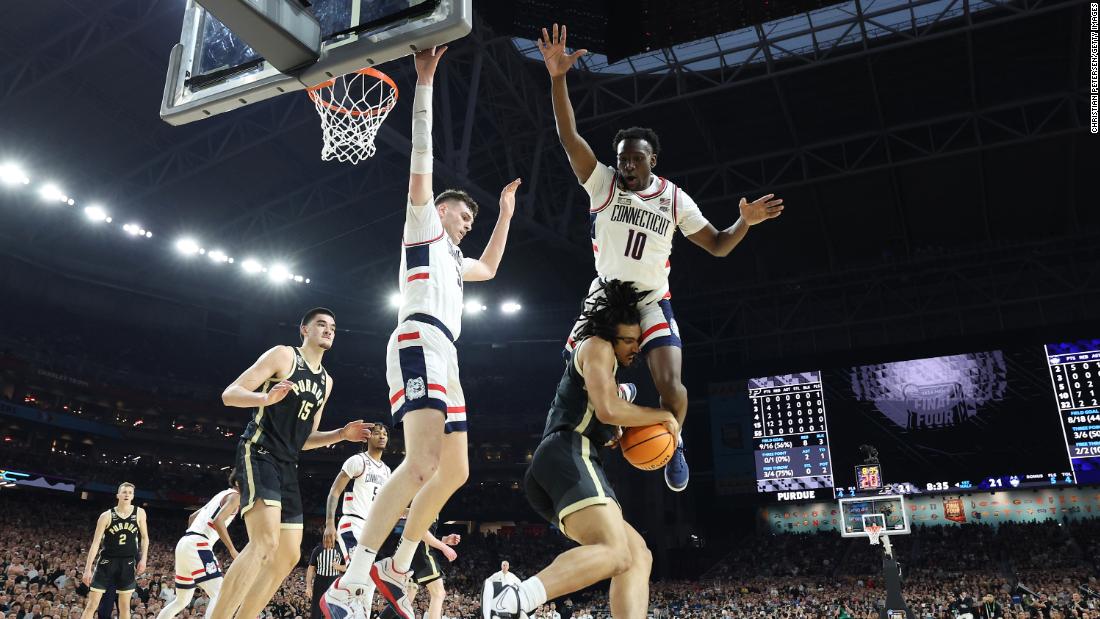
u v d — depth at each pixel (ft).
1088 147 107.24
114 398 127.34
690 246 133.69
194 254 123.13
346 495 24.85
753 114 110.42
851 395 116.06
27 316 125.90
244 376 16.01
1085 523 110.93
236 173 111.45
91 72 91.66
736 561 125.49
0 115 93.45
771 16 60.75
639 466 13.04
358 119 25.67
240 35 15.15
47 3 81.35
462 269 16.52
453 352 14.97
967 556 111.55
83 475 115.85
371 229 131.64
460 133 112.68
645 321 15.05
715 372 126.00
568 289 149.07
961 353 111.45
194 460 135.23
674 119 112.06
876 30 94.27
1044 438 103.65
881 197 121.39
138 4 84.64
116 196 109.91
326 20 16.08
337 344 156.35
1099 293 120.88
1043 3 88.84
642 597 12.91
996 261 124.47
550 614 50.93
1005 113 106.52
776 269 139.13
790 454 117.19
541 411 153.17
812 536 125.70
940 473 107.76
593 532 12.11
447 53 92.43
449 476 14.28
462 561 130.11
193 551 24.04
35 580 65.77
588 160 15.42
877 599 92.27
